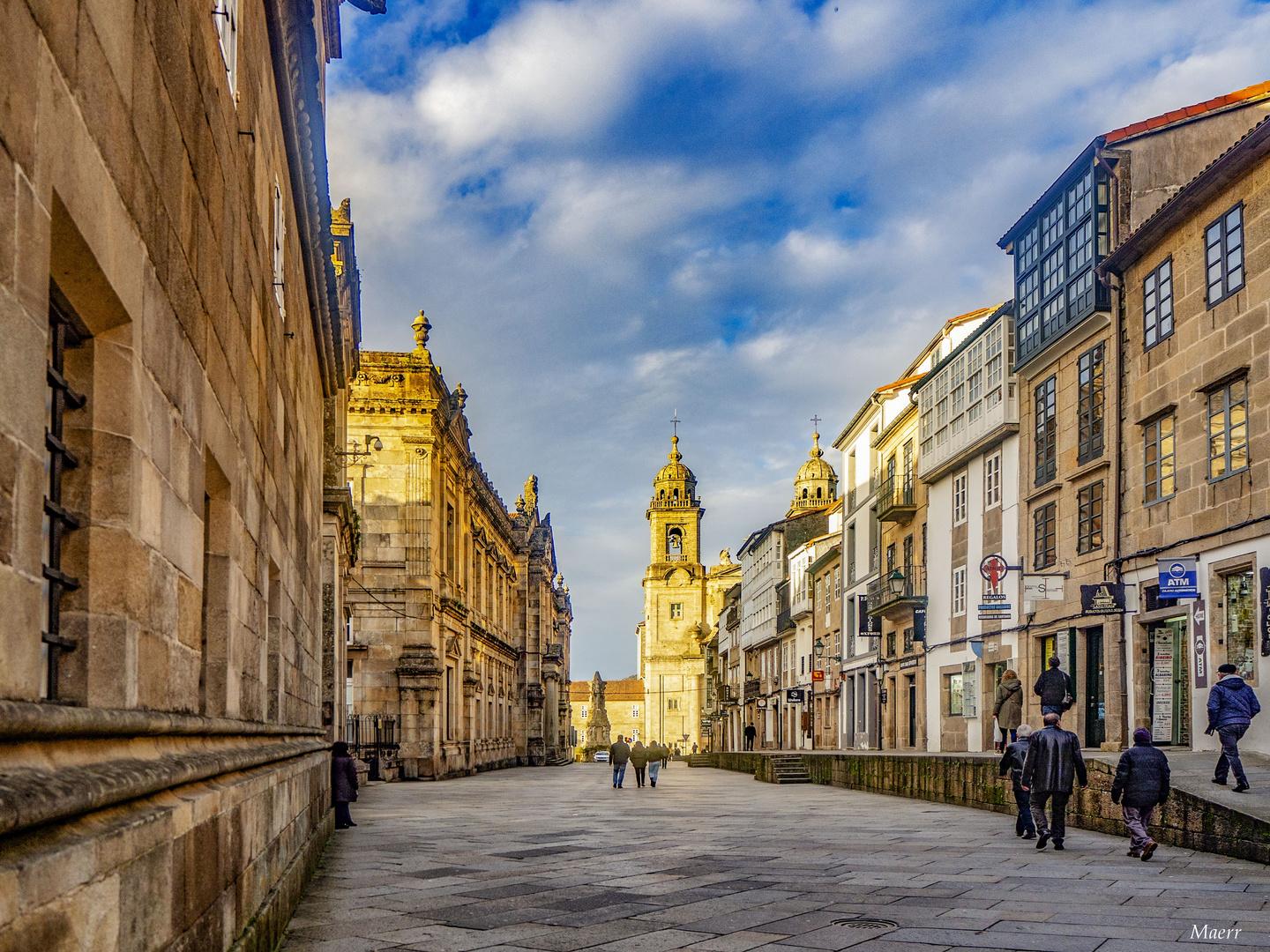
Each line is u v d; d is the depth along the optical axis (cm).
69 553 425
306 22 1022
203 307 612
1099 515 2439
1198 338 2066
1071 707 2528
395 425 3838
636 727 14988
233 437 729
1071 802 1734
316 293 1548
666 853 1398
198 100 600
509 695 6438
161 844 411
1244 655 1922
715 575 11888
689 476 12169
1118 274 2366
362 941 805
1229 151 1912
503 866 1264
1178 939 798
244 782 643
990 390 2961
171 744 496
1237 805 1284
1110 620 2348
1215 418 2006
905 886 1085
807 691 5566
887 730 3950
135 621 451
